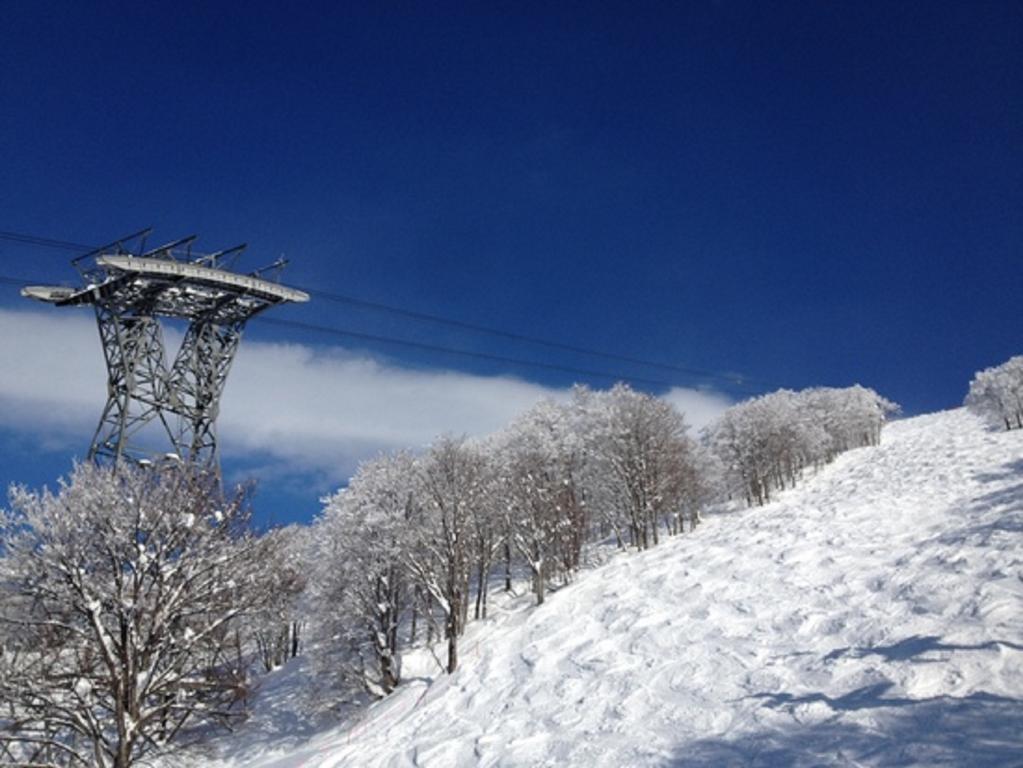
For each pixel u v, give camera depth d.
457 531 29.72
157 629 18.56
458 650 30.72
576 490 45.50
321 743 23.98
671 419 51.78
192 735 22.70
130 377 26.92
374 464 36.09
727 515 58.75
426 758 13.04
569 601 21.30
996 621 10.61
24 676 17.58
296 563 34.28
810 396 85.00
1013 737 7.40
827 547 19.69
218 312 29.59
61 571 17.95
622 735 11.09
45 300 27.92
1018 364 64.81
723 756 9.18
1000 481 24.33
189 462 23.61
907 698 9.09
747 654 13.09
